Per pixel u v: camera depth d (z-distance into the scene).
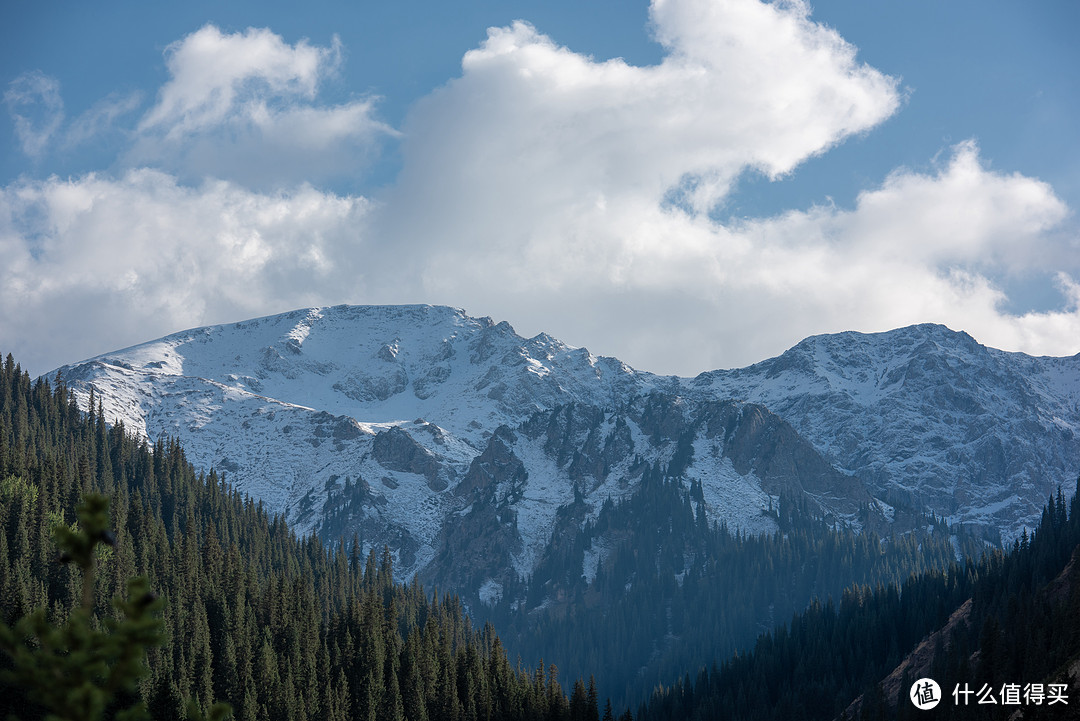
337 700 177.75
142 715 34.03
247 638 184.75
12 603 159.62
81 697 32.31
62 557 33.41
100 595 178.25
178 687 158.25
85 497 33.94
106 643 33.00
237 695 169.88
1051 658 163.38
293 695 171.50
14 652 32.41
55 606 165.88
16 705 125.81
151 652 161.75
